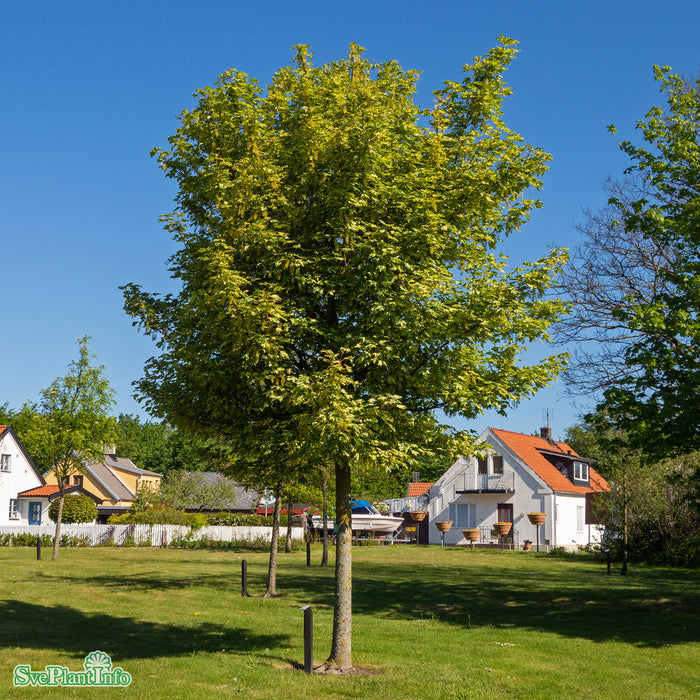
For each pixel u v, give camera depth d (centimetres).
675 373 1526
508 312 1012
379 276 974
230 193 976
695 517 3106
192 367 994
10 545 3875
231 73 1066
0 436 4812
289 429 992
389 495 6253
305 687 892
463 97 1158
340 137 979
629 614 1614
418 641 1251
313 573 2422
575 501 4612
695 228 1565
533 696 891
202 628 1318
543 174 1127
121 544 3853
